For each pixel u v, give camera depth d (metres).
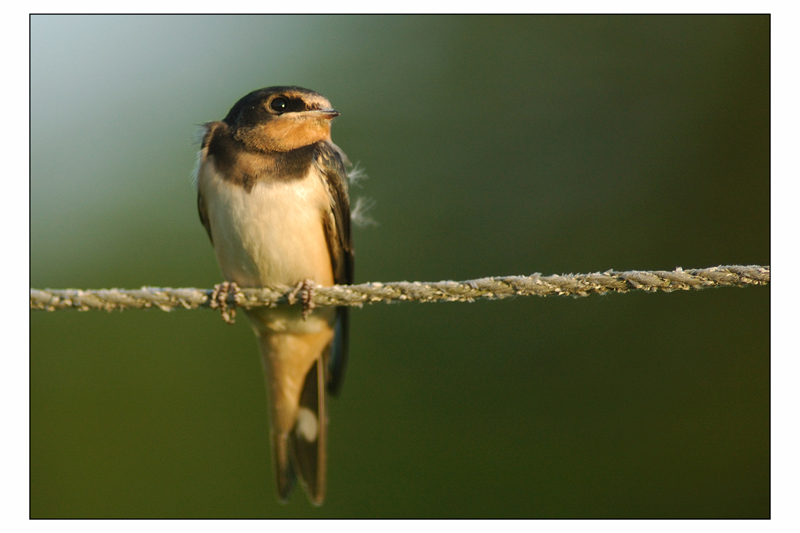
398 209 15.58
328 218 8.53
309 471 9.29
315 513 12.23
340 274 9.27
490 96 16.44
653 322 13.24
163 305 7.22
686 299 13.20
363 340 13.64
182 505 12.40
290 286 8.35
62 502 12.25
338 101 16.39
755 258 14.08
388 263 15.10
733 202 14.41
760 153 14.35
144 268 14.47
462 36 16.78
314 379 9.37
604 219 15.01
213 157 8.28
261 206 8.00
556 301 13.59
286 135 8.20
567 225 15.12
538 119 16.05
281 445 9.38
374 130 16.28
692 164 14.91
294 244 8.12
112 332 13.33
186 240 14.77
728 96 14.87
